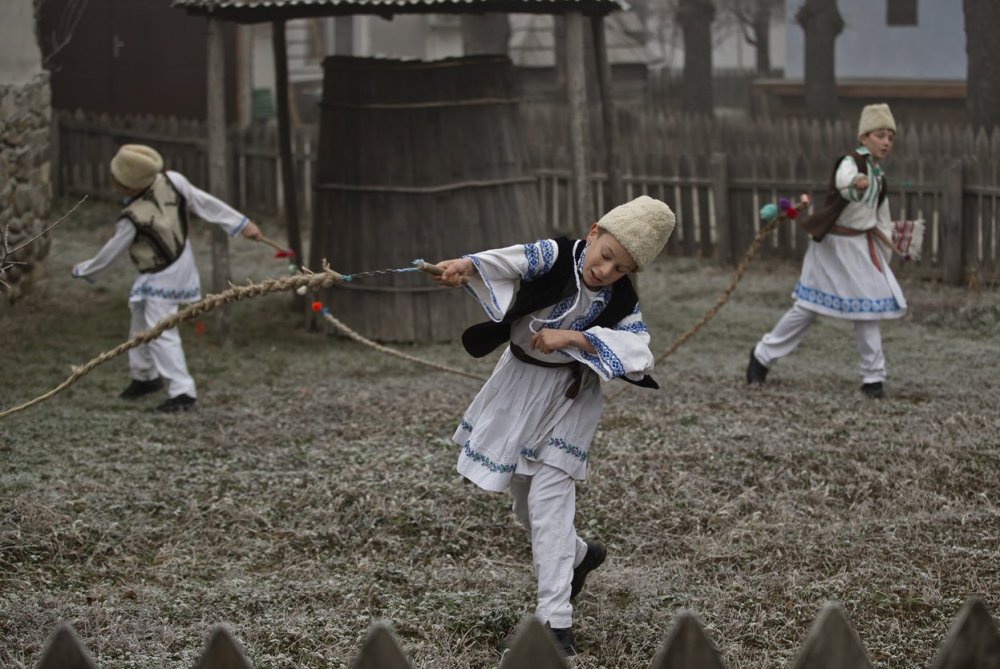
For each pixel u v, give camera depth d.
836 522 5.88
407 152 10.00
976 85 15.83
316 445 7.14
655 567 5.45
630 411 7.78
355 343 10.12
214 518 5.97
